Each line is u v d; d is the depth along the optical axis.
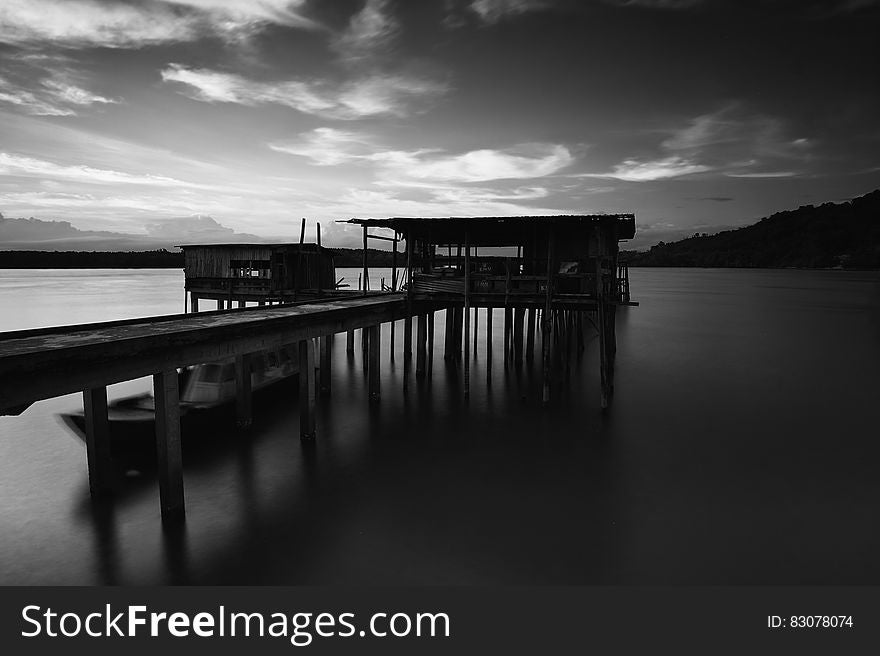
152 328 11.16
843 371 25.59
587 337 35.41
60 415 17.36
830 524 10.73
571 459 14.02
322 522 10.59
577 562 9.38
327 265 30.62
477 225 19.00
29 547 9.60
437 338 35.06
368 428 16.27
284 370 20.75
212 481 12.39
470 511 11.13
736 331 40.09
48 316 45.53
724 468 13.52
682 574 9.07
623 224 19.34
